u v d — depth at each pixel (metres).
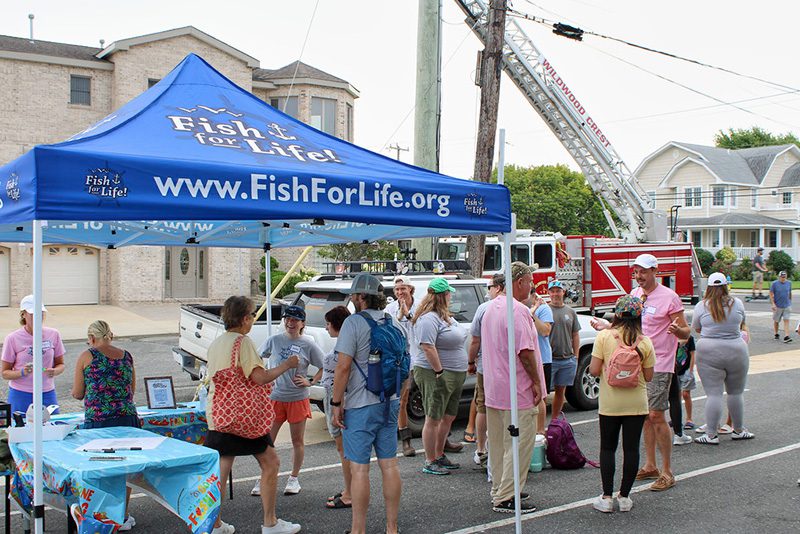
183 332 11.09
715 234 53.25
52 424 5.52
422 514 6.21
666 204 56.00
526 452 6.26
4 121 25.19
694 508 6.27
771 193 55.50
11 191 4.48
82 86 26.50
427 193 5.32
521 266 6.49
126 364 6.13
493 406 6.29
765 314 27.56
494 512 6.24
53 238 7.07
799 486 6.85
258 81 29.70
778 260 48.47
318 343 8.84
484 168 13.74
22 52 25.22
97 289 27.12
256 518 6.15
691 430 9.05
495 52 13.62
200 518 4.88
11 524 6.01
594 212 65.06
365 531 5.58
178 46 27.48
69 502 5.17
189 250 28.50
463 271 13.11
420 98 13.40
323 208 4.88
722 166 54.34
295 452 6.80
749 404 10.90
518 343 6.12
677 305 6.87
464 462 7.82
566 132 24.22
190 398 11.48
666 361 6.83
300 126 6.41
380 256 21.97
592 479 7.15
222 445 5.55
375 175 5.22
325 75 30.64
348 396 5.52
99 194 4.23
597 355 6.23
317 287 9.43
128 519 5.85
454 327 7.34
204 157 4.86
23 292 25.62
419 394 8.97
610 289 21.19
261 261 27.14
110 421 5.99
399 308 8.09
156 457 4.89
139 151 4.71
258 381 5.55
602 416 6.21
